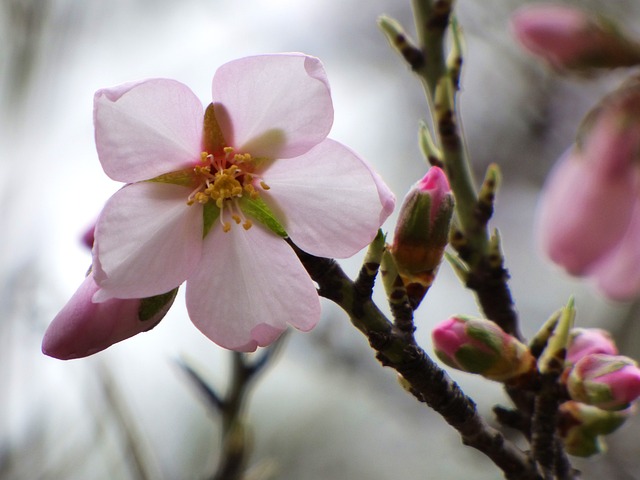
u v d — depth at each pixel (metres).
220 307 0.28
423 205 0.27
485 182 0.30
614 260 0.36
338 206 0.27
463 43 0.31
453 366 0.28
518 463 0.28
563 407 0.29
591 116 0.36
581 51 0.34
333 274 0.27
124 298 0.27
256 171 0.28
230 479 0.33
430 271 0.28
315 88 0.27
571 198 0.36
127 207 0.27
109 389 0.36
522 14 0.35
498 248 0.30
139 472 0.35
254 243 0.28
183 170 0.28
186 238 0.28
